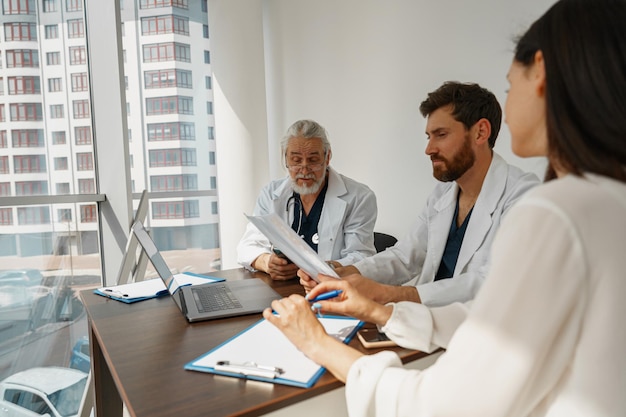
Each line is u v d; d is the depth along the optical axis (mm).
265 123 3176
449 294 1125
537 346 498
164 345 927
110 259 2717
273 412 694
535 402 547
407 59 2467
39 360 2475
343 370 718
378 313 862
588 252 491
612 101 491
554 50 531
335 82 2947
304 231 1917
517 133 626
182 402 690
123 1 2928
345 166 2953
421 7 2359
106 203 2688
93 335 1289
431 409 558
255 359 824
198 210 3373
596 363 500
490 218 1306
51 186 2539
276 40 3416
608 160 519
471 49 2133
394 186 2633
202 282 1458
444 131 1312
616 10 503
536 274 501
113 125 2629
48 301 2527
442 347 875
